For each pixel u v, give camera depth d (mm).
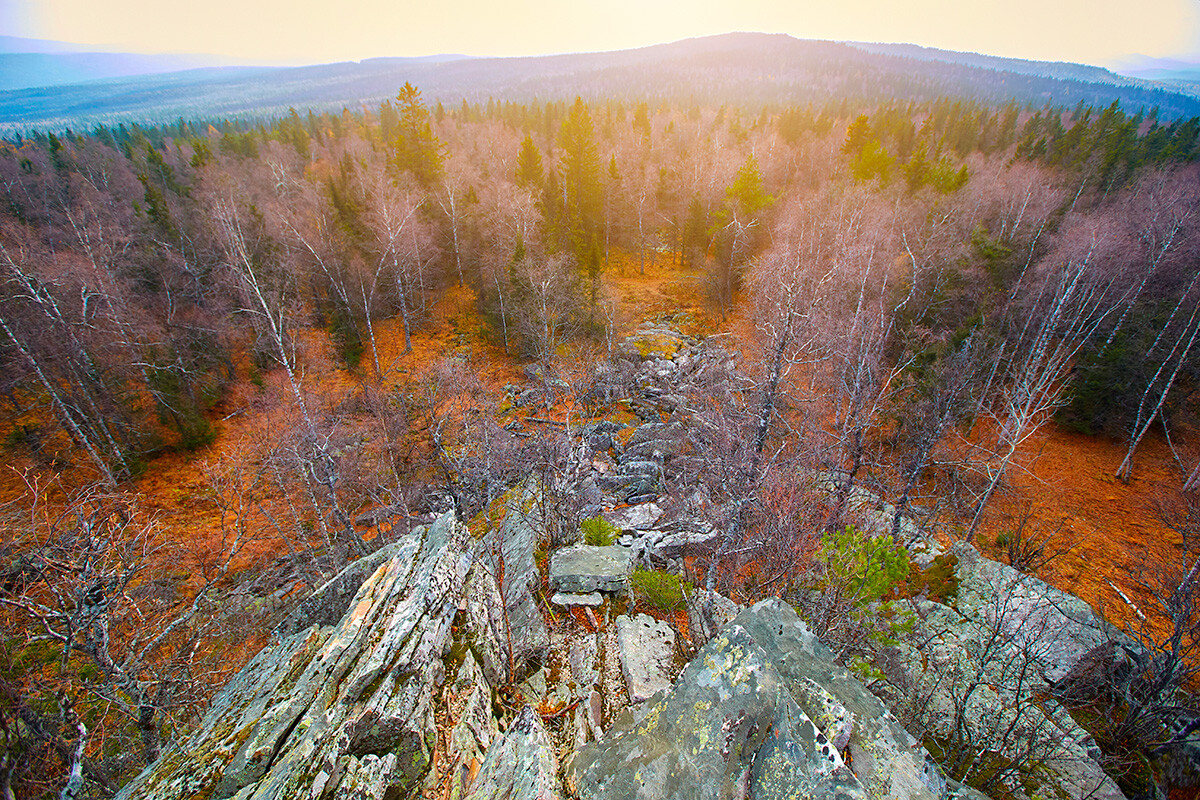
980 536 27438
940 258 39562
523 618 13570
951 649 14742
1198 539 23469
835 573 12859
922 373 32938
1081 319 35531
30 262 32031
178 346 39125
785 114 96062
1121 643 16078
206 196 47688
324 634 10570
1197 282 34156
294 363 40062
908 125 78000
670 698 7750
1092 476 32406
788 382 27500
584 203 59469
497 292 47594
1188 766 12961
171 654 17578
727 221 54812
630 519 23406
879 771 6547
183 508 31219
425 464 34000
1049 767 11711
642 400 38969
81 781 9711
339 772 7434
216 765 7973
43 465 31516
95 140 87750
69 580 13062
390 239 43469
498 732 9430
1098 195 53438
